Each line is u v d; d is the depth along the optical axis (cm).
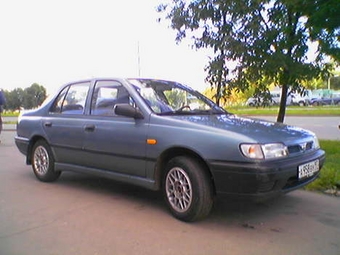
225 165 353
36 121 580
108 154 460
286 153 365
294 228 371
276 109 3155
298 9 646
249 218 402
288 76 750
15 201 471
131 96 450
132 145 429
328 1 584
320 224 383
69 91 549
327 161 629
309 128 1569
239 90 780
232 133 361
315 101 4753
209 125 382
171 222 390
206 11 740
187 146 377
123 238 347
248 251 317
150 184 417
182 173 388
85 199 479
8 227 378
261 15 738
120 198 482
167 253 314
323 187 506
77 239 346
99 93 498
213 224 383
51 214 418
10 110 4675
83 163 504
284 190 364
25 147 602
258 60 720
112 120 459
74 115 520
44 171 570
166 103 456
